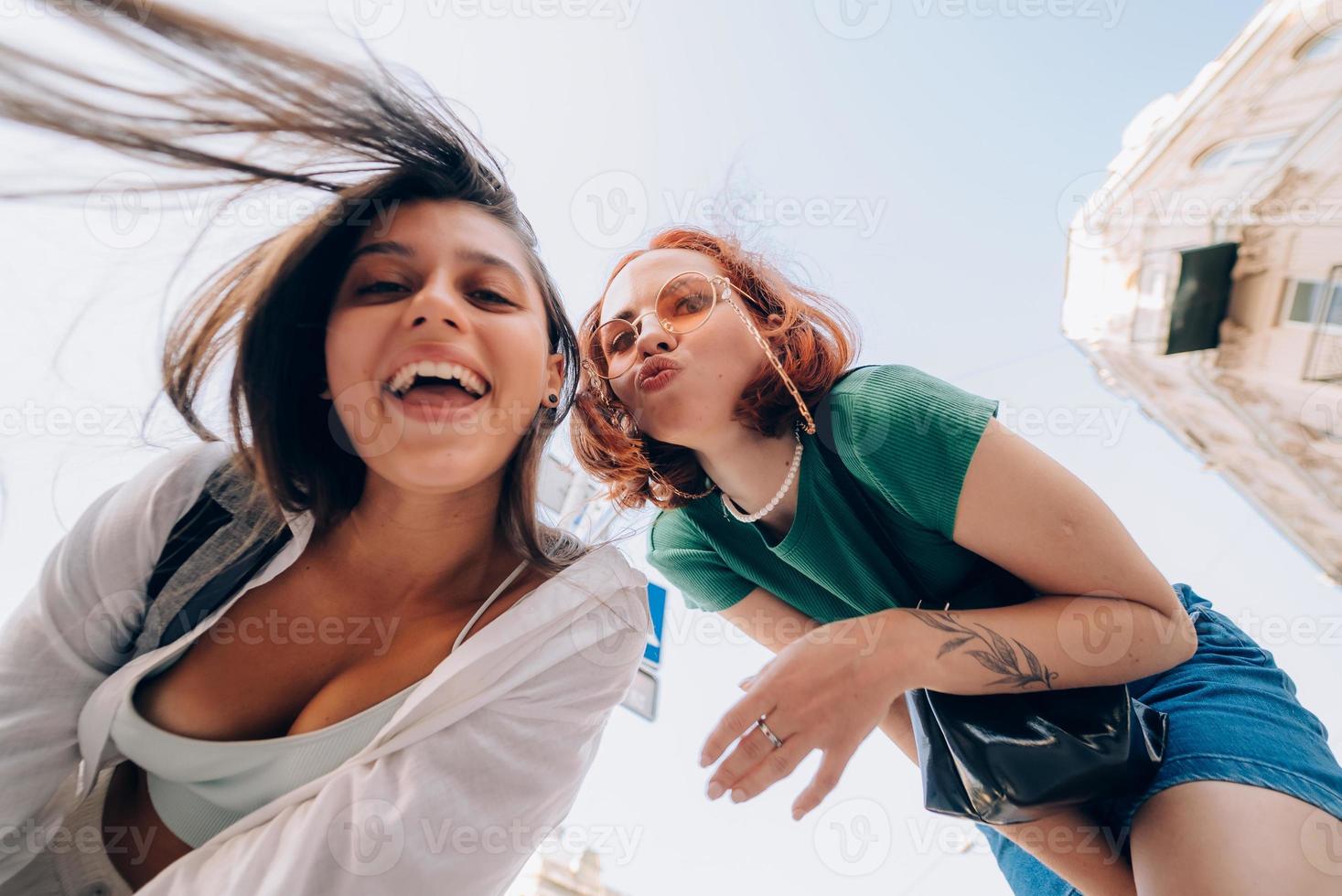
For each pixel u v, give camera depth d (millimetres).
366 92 435
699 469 580
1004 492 445
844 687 416
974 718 453
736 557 597
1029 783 431
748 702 414
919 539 507
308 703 421
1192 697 485
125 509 411
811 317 553
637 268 534
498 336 408
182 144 416
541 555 475
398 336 397
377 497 442
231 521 421
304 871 325
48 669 397
